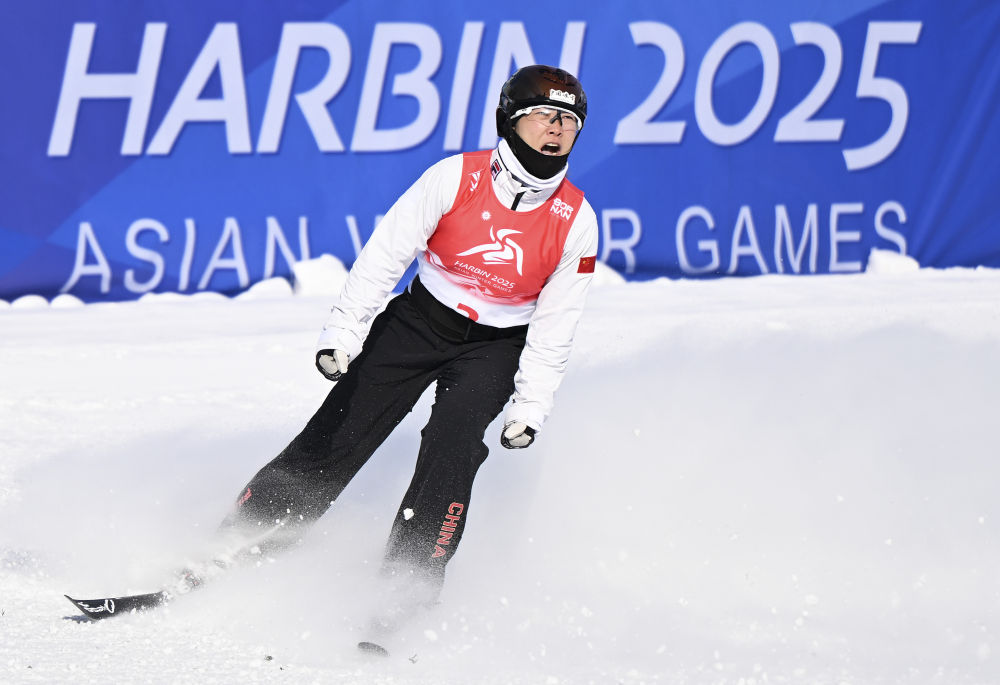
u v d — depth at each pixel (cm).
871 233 3167
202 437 1588
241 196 2692
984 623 1052
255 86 2666
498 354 1077
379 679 888
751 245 3070
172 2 2580
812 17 3038
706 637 1009
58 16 2503
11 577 1062
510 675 914
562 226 1034
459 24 2788
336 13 2697
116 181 2598
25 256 2558
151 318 2441
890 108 3136
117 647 916
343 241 2784
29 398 1764
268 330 2336
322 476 1062
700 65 2967
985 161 3231
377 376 1070
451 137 2823
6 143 2508
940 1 3130
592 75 2892
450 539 1000
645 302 2672
